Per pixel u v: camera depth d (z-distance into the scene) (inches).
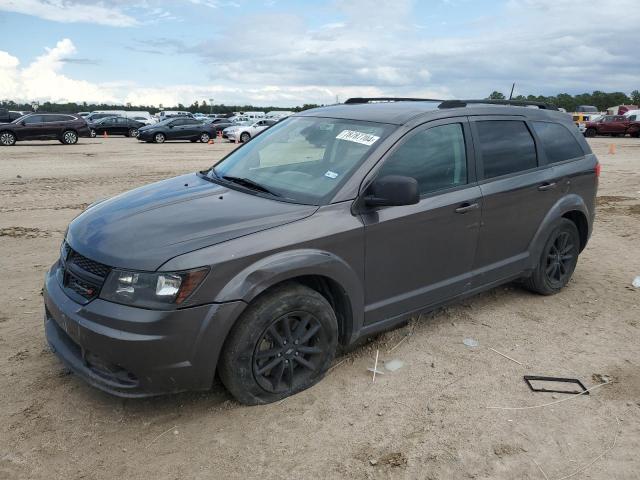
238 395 127.7
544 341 170.1
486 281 177.9
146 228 127.1
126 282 116.0
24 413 127.3
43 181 489.7
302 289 131.6
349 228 136.8
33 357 152.1
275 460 114.1
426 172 156.0
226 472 110.6
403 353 159.9
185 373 118.3
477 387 142.7
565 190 198.8
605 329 179.8
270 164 162.2
